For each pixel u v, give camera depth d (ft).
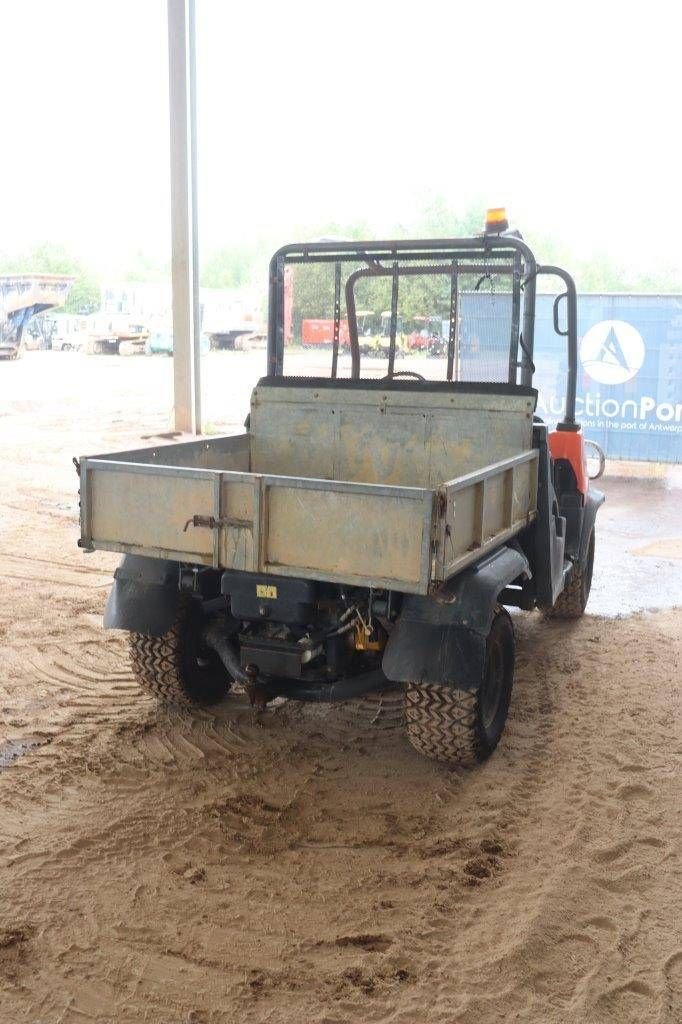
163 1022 7.88
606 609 20.27
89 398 57.06
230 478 11.03
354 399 15.23
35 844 10.48
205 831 10.91
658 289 125.90
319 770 12.55
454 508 10.43
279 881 9.93
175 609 12.90
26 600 19.72
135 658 13.64
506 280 14.28
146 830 10.89
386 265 14.96
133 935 8.97
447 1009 8.06
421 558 10.14
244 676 12.66
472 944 8.89
